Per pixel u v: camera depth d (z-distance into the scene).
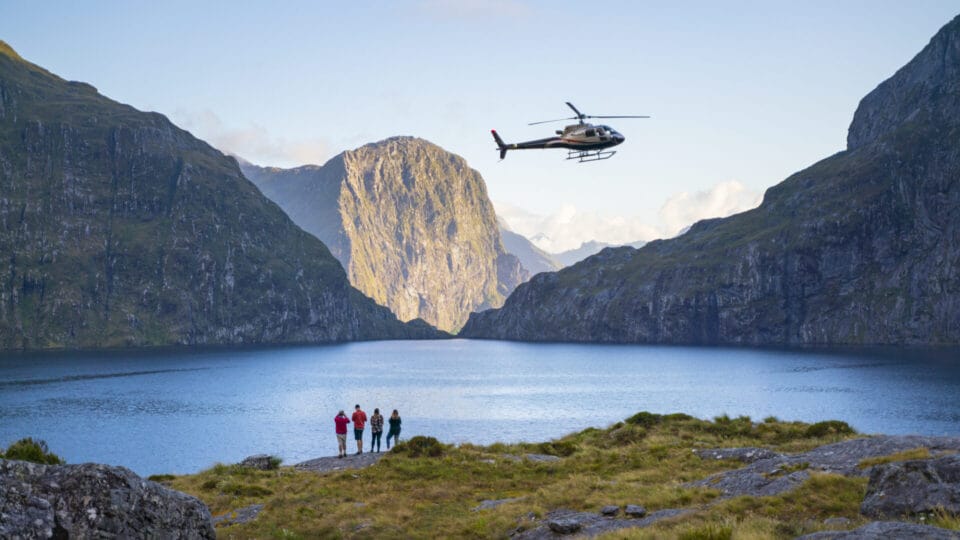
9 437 106.50
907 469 21.66
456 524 29.06
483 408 140.88
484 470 39.00
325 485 37.47
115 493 17.19
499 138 79.12
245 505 34.62
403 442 46.06
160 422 124.06
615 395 167.62
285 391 184.00
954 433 102.75
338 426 49.00
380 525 29.20
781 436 42.09
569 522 26.31
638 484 32.06
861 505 22.06
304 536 28.80
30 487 16.59
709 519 23.66
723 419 47.38
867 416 122.06
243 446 97.44
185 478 42.44
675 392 173.62
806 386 183.50
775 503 24.61
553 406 144.00
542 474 37.81
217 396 171.50
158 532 17.62
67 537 16.34
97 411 141.00
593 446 44.91
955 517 19.39
